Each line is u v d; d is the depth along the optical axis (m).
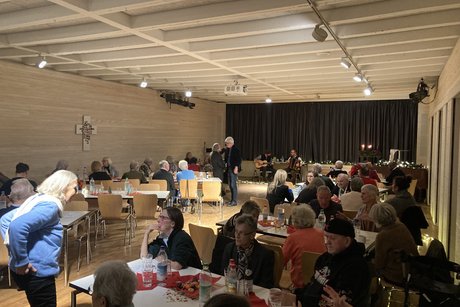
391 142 12.03
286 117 13.59
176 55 6.01
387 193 7.17
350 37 4.71
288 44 5.28
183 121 11.70
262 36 4.96
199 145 12.62
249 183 12.71
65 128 7.70
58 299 3.65
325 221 4.11
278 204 4.98
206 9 3.90
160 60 6.58
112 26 4.40
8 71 6.52
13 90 6.62
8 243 2.46
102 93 8.60
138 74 7.88
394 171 7.52
